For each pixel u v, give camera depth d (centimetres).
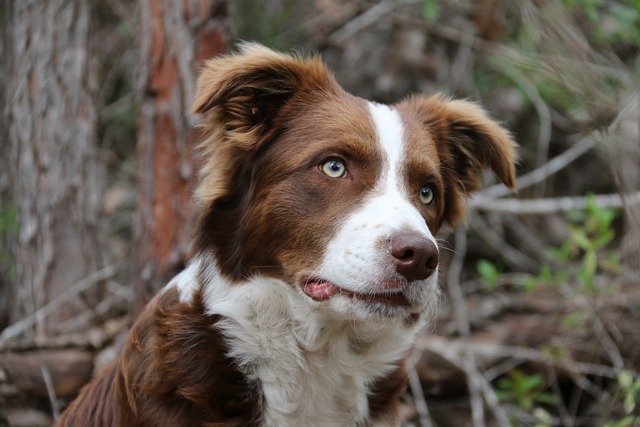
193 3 745
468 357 814
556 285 912
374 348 536
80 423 579
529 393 862
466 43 1090
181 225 749
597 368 841
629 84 816
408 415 804
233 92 513
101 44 1264
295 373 521
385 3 1095
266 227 505
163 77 750
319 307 490
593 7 823
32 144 865
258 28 1169
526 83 1018
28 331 854
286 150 512
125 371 525
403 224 462
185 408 508
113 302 907
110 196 1188
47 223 864
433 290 480
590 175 1240
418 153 514
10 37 894
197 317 515
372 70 1148
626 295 874
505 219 1135
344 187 494
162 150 753
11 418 745
